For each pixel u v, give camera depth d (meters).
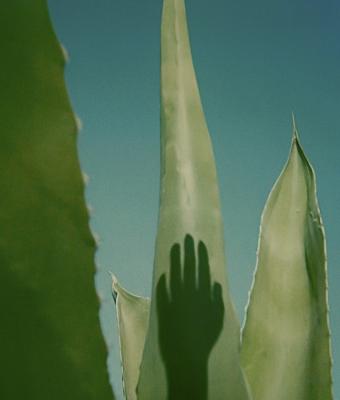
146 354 0.93
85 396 0.49
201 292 0.94
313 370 1.29
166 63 0.98
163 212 0.94
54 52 0.45
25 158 0.46
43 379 0.49
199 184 0.96
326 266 1.30
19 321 0.48
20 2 0.44
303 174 1.39
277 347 1.31
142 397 0.94
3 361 0.48
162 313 0.93
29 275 0.47
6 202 0.46
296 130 1.42
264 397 1.29
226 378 0.95
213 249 0.95
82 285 0.48
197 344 0.93
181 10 0.98
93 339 0.49
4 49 0.44
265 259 1.37
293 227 1.37
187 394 0.93
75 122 0.46
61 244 0.47
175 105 0.97
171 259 0.94
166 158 0.95
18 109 0.45
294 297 1.33
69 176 0.46
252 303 1.35
